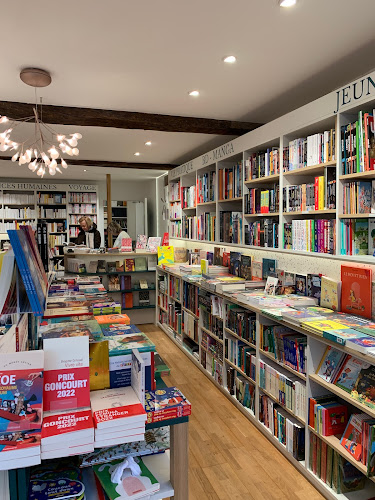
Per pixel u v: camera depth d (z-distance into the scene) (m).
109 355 1.67
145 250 6.64
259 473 2.62
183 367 4.65
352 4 2.11
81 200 10.30
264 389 3.10
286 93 3.58
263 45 2.61
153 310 6.70
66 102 3.87
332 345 2.23
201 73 3.11
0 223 9.61
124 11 2.18
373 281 2.53
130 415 1.40
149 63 2.91
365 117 2.43
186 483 1.58
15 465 1.21
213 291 3.95
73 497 1.42
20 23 2.30
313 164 3.00
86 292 3.37
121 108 4.06
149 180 10.71
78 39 2.52
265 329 3.12
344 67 3.00
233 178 4.50
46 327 1.91
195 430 3.19
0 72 3.07
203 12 2.19
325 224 2.88
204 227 5.39
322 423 2.38
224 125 4.48
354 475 2.33
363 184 2.53
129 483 1.52
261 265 3.95
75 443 1.31
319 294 3.06
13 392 1.33
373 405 2.04
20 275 1.60
